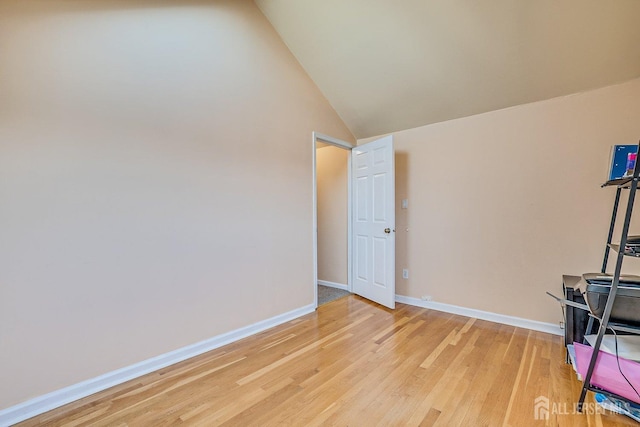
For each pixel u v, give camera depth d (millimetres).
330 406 1618
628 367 1521
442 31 2303
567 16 1949
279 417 1536
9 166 1495
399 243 3504
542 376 1881
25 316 1549
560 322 2518
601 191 2318
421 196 3309
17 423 1513
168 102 2082
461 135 3006
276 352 2258
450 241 3105
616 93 2246
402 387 1783
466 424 1470
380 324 2805
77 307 1708
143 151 1960
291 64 3012
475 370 1962
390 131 3553
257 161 2672
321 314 3111
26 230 1544
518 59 2307
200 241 2260
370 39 2588
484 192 2877
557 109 2486
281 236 2889
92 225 1756
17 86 1511
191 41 2217
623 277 1695
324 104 3414
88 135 1734
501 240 2791
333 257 4281
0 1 1473
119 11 1861
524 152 2650
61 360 1658
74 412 1591
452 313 3098
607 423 1468
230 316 2457
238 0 2539
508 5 2000
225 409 1604
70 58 1670
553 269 2541
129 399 1697
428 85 2795
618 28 1920
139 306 1949
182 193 2156
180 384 1842
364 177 3664
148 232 1987
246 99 2586
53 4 1616
